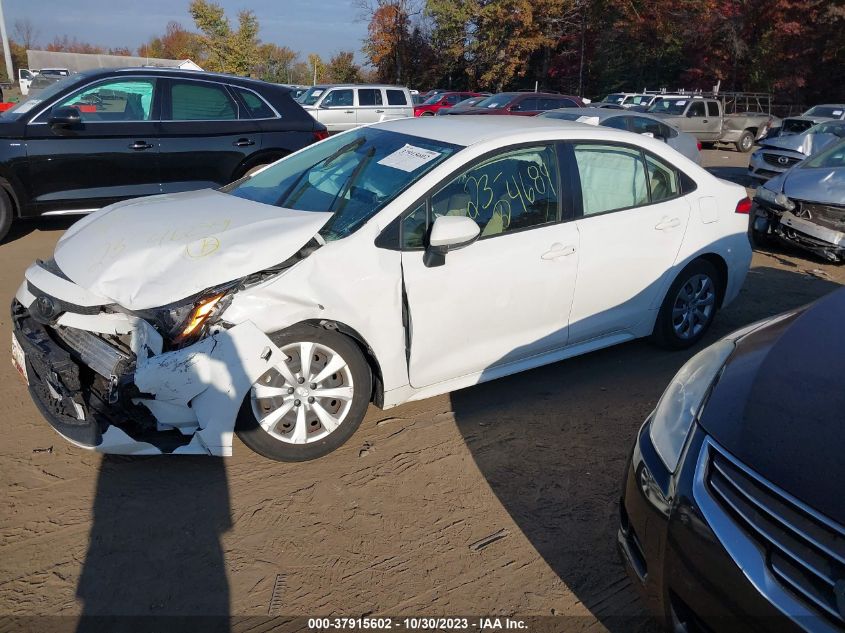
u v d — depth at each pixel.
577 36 40.56
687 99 20.92
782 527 1.78
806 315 2.60
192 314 2.92
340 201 3.65
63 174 6.74
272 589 2.61
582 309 4.12
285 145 7.74
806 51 32.28
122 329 2.99
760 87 33.94
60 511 3.00
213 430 2.98
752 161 12.99
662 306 4.61
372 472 3.36
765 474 1.86
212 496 3.14
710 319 4.92
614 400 4.18
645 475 2.26
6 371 4.27
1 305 5.28
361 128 4.48
